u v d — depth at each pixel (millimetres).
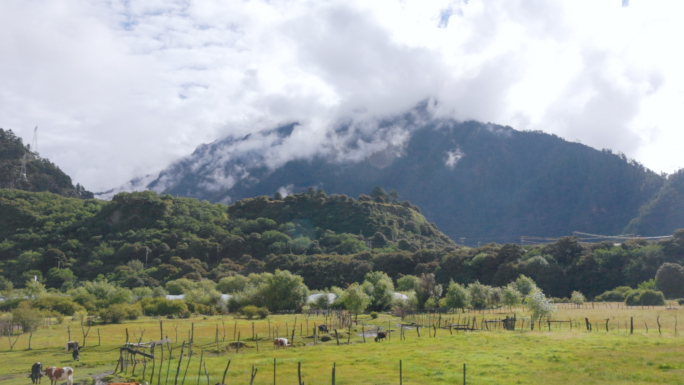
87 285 121875
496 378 35156
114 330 69062
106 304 103500
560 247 170500
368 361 43094
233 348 54125
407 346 52031
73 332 66812
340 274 174500
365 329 73688
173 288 141125
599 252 162375
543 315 68188
